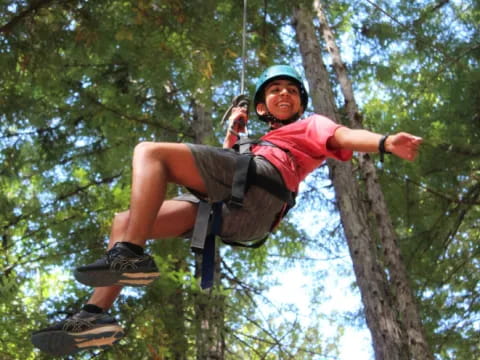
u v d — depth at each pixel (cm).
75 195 872
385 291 717
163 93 889
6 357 570
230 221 274
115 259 246
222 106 967
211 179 265
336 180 791
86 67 809
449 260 852
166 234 278
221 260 889
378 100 1090
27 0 589
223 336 711
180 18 609
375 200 795
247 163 271
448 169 787
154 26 627
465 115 814
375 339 693
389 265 752
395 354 675
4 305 593
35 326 591
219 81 738
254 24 802
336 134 280
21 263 788
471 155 766
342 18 1038
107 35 628
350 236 749
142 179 254
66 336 265
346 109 862
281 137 292
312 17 906
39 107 760
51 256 794
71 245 810
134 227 250
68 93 785
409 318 709
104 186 902
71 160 893
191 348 690
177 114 902
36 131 840
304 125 291
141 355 620
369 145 264
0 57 593
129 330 632
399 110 940
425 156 776
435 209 852
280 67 328
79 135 870
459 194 845
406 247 857
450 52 848
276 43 845
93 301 271
